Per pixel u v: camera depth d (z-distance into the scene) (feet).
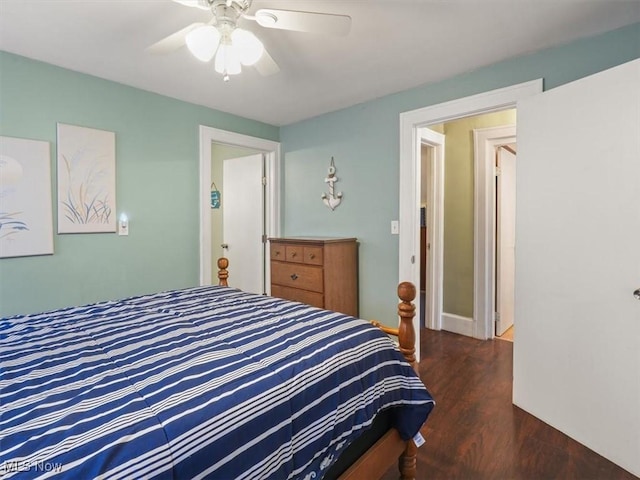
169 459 2.34
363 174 10.33
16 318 5.03
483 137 11.14
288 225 12.59
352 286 10.31
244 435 2.77
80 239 8.11
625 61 6.26
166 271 9.66
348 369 3.83
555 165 6.17
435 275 12.30
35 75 7.39
